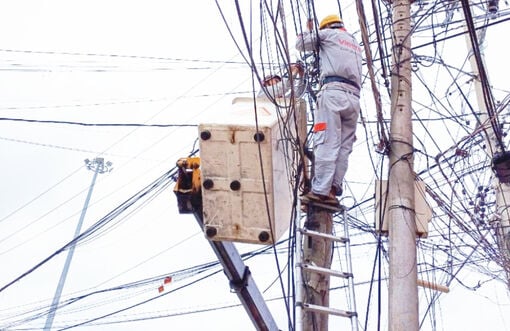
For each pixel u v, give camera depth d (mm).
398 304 5379
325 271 5332
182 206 4781
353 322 5062
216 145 4645
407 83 6684
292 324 5098
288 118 5008
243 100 5320
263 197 4594
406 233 5746
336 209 5953
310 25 6371
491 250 8586
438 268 8375
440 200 8266
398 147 6242
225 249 4961
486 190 9148
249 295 5352
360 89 6363
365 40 6137
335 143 5945
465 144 8812
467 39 9812
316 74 6512
